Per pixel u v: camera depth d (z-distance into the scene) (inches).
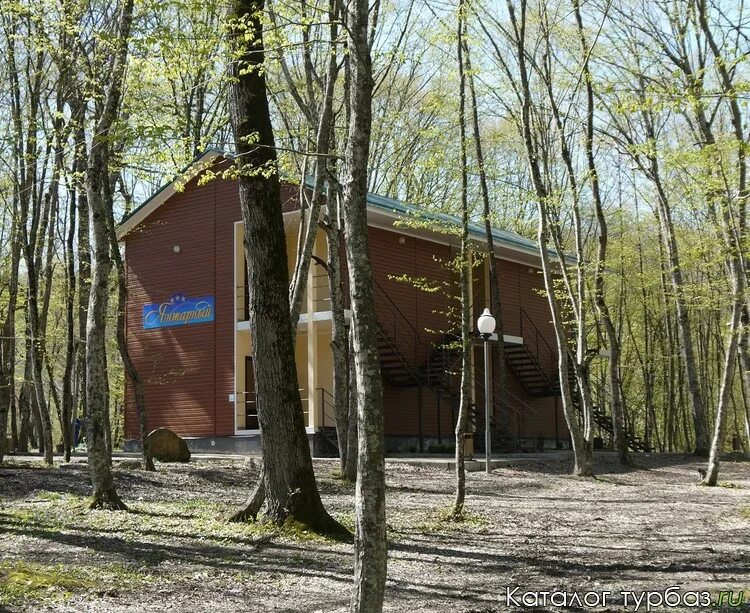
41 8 526.3
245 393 1037.8
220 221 1059.9
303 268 560.7
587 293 947.3
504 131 1104.8
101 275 494.6
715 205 697.6
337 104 846.5
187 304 1074.7
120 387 1437.0
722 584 316.8
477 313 1187.3
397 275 1065.5
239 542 391.2
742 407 1882.4
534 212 1318.9
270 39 414.6
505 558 374.6
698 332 1670.8
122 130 392.2
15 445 1236.5
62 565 331.6
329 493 627.2
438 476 772.0
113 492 504.1
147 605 271.3
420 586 312.5
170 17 455.5
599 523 494.3
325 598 287.0
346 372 736.3
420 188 1085.8
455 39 559.8
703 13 608.7
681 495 661.3
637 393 1860.2
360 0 255.4
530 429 1269.7
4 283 934.4
